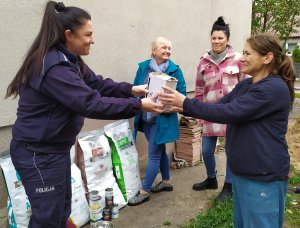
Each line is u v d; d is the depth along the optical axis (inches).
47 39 76.9
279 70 83.4
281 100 78.9
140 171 173.3
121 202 137.3
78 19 78.8
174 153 191.2
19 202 108.1
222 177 173.2
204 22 216.1
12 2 113.0
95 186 130.6
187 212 135.9
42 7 121.7
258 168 81.4
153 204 142.1
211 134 141.8
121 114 81.4
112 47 148.7
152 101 87.4
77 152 131.7
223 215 128.3
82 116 82.0
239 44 270.1
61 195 84.6
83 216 124.3
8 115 116.3
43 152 80.9
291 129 256.2
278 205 83.6
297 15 453.7
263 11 407.8
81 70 92.7
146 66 142.1
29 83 77.7
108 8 144.3
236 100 81.7
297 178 167.5
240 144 83.7
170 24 183.9
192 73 210.1
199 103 85.5
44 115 79.2
